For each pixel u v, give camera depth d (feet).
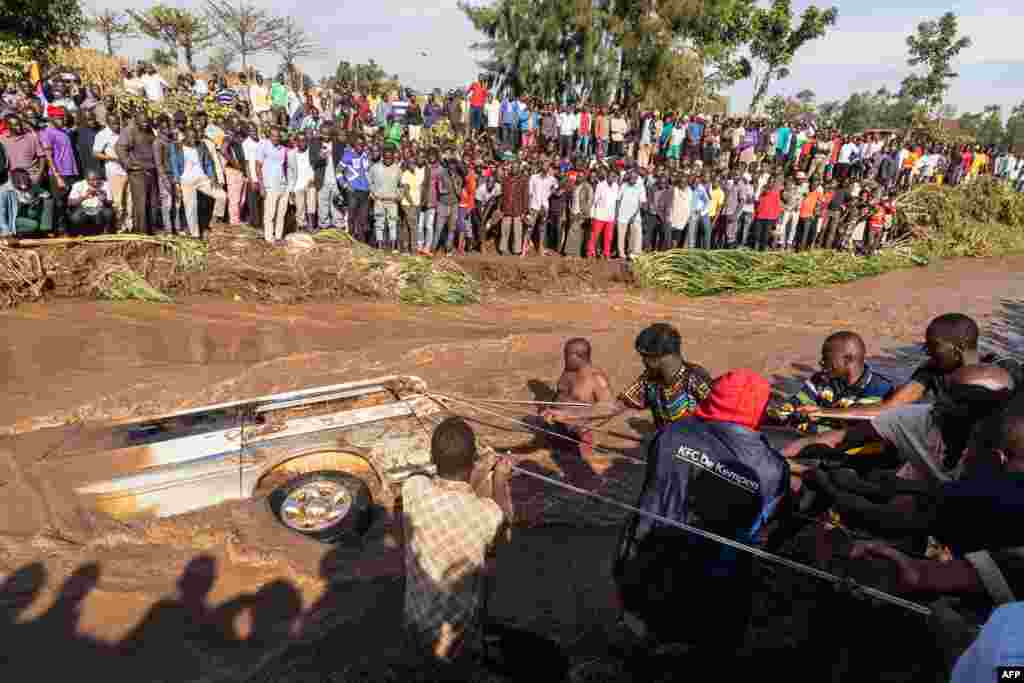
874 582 12.44
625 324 34.45
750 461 9.09
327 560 13.73
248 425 17.20
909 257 58.18
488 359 27.40
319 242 37.04
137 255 33.17
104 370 23.41
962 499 8.28
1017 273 56.85
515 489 17.04
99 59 57.67
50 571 12.90
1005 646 5.62
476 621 9.95
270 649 11.39
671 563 9.09
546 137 59.31
